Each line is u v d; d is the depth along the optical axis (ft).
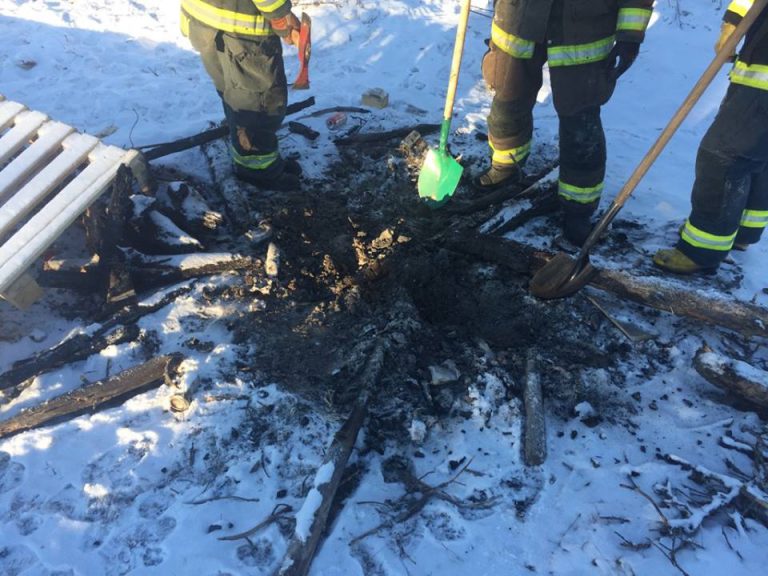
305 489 8.14
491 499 8.18
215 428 8.71
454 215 13.15
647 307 11.04
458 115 17.22
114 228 10.95
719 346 10.34
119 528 7.68
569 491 8.29
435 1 23.62
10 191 11.16
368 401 8.91
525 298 11.29
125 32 19.94
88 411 9.04
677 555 7.51
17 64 17.67
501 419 9.11
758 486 8.13
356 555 7.48
